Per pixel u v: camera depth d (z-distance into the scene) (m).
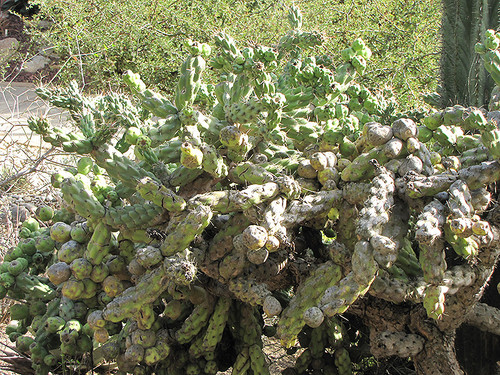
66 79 7.74
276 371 2.98
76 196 2.09
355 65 2.47
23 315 2.58
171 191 2.04
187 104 2.22
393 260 1.81
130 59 7.84
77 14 8.08
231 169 2.22
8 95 7.90
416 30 6.15
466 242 1.83
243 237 1.87
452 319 2.18
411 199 1.91
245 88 2.21
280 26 6.70
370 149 2.10
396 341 2.27
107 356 2.41
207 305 2.41
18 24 11.47
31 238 2.72
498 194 2.16
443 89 3.05
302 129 2.38
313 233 2.40
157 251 1.98
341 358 2.56
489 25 2.80
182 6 7.95
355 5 6.73
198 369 2.54
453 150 2.20
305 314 1.83
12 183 4.11
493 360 2.52
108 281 2.15
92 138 2.17
